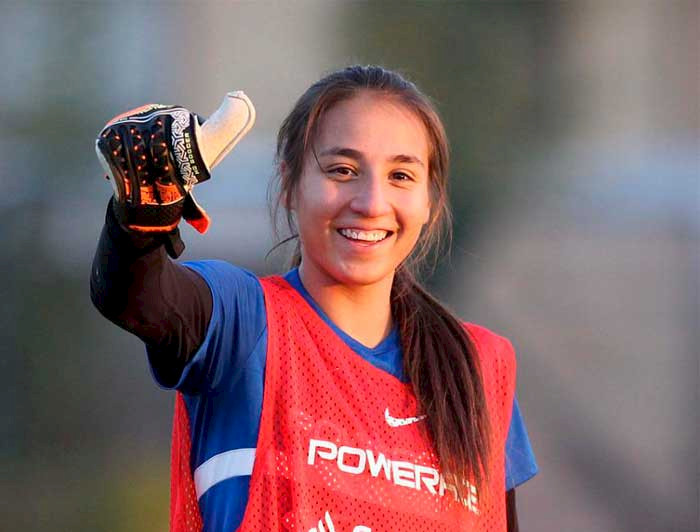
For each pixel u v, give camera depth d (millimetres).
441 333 8461
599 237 36875
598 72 36781
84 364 30672
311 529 7402
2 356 30406
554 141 35594
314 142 8016
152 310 6773
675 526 29312
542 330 34750
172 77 36438
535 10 34094
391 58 32375
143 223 6480
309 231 8016
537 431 32219
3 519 25484
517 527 9195
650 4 37312
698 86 37844
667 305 36219
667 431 32562
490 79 32969
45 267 31922
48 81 34000
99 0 34531
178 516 7746
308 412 7656
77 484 26984
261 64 36562
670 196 38094
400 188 8070
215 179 34469
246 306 7621
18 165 33188
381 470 7730
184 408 7797
